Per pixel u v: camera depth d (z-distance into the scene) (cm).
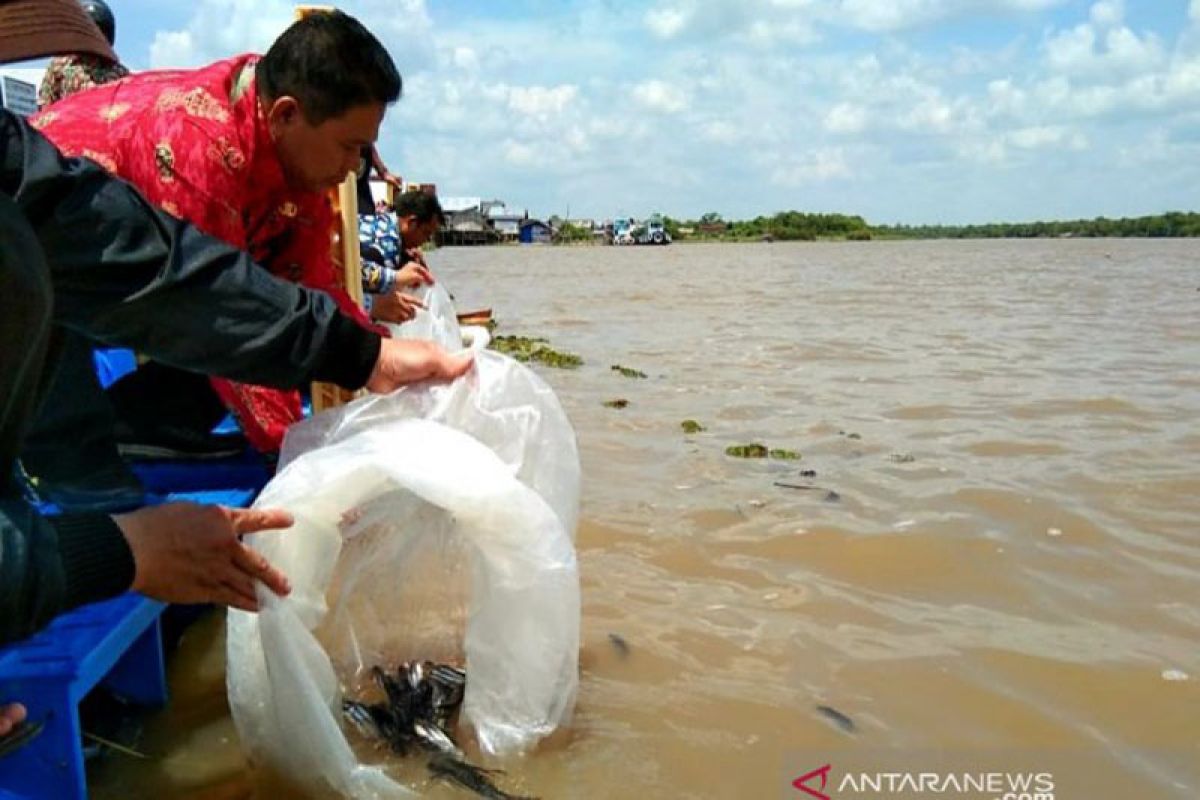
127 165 297
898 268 3231
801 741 268
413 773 246
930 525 434
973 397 733
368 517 270
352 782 230
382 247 597
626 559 398
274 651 220
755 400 725
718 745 265
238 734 251
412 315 461
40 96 451
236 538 208
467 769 245
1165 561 396
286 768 233
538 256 4847
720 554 404
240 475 347
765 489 489
